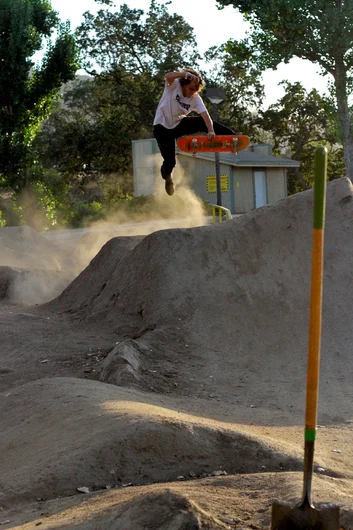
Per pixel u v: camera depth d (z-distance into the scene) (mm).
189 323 11055
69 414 6484
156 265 12336
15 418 6977
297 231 12391
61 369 10070
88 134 55938
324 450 6191
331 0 29812
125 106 57938
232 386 9141
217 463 5531
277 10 29422
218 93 22859
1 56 34125
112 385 8133
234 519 4039
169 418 5801
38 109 35750
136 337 11211
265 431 6895
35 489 5090
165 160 9219
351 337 10500
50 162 57312
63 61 35062
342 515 4105
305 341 10539
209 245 12445
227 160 40469
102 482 5242
